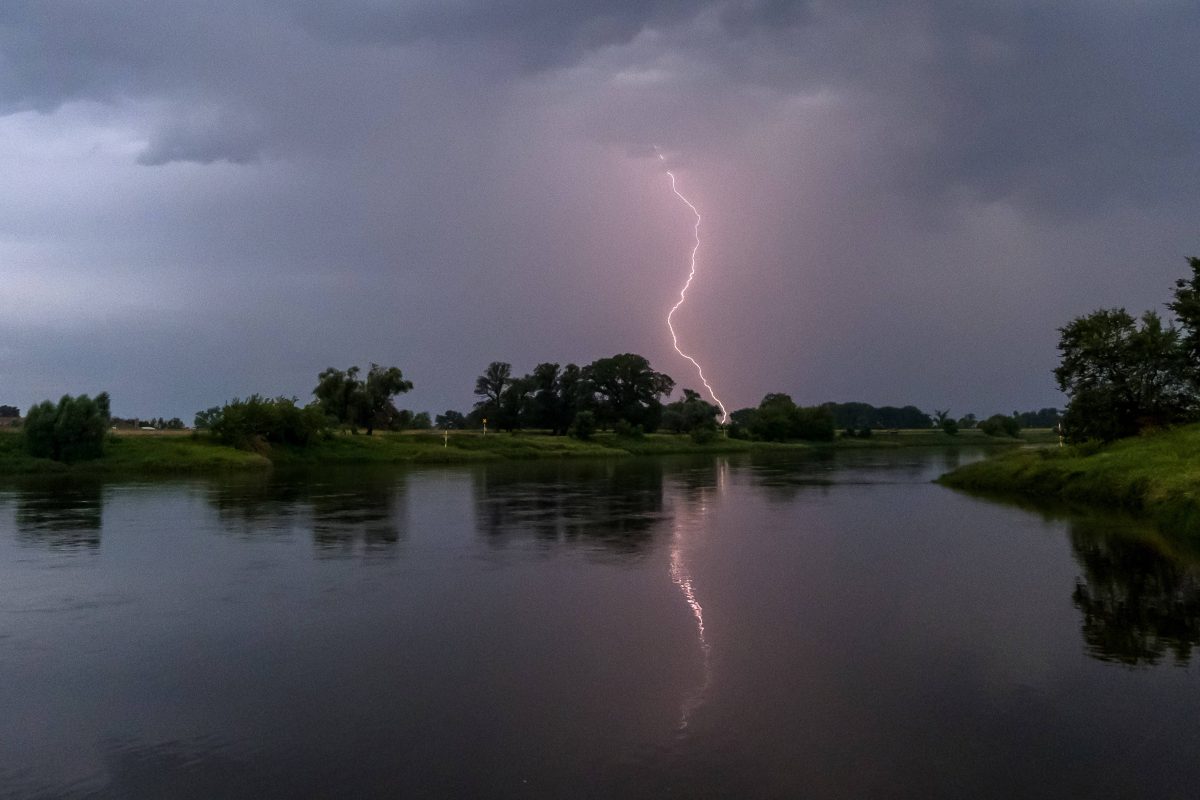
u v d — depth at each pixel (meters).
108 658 13.55
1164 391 46.78
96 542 26.53
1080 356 49.25
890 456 110.00
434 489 49.69
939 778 8.90
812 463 89.44
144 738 10.24
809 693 11.59
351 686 12.05
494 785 8.82
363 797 8.59
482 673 12.61
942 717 10.62
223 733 10.36
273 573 20.89
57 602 17.70
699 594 18.17
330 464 84.00
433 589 18.81
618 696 11.53
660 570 21.19
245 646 14.20
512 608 16.88
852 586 18.97
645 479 60.28
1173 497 29.06
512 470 74.62
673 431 159.62
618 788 8.72
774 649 13.79
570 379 146.00
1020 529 28.59
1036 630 14.82
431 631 15.08
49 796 8.74
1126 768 9.10
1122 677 12.13
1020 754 9.49
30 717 11.00
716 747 9.74
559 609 16.78
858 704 11.13
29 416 68.38
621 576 20.36
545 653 13.65
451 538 27.36
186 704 11.40
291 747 9.88
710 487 51.53
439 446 99.31
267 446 82.44
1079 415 48.91
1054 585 18.77
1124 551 23.28
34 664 13.27
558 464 87.62
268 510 36.69
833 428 156.88
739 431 152.88
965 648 13.73
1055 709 10.87
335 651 13.84
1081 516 31.84
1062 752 9.54
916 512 35.06
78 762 9.59
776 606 16.97
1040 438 177.75
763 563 22.22
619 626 15.38
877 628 15.11
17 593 18.62
